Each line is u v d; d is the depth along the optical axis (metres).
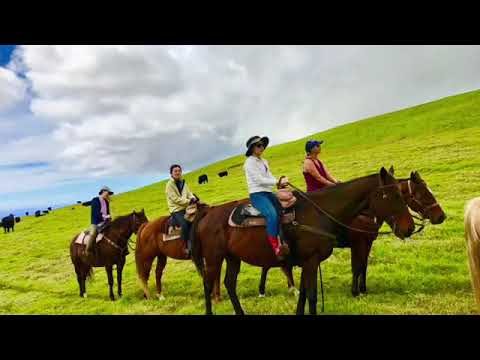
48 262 24.22
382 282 10.02
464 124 46.94
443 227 14.38
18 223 59.09
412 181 9.01
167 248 11.00
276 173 42.56
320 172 9.02
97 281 16.45
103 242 12.82
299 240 7.29
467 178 22.20
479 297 6.05
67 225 46.31
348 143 58.12
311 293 7.26
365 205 7.32
